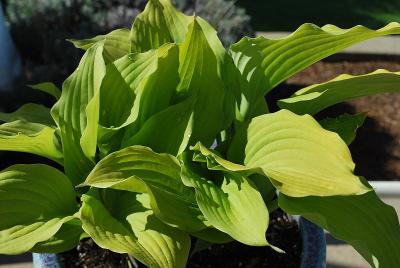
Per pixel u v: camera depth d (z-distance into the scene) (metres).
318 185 0.82
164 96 1.01
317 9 2.48
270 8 2.48
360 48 2.27
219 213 0.88
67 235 0.93
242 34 1.88
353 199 0.91
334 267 1.52
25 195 0.92
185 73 1.00
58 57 1.86
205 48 0.98
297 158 0.86
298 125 0.89
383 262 0.88
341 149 0.84
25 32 1.97
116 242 0.85
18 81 1.88
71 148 0.97
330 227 0.88
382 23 2.41
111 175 0.87
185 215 0.89
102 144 0.99
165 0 1.09
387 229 0.90
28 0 1.97
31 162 1.78
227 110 1.02
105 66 0.98
